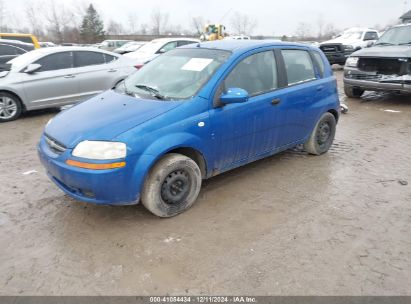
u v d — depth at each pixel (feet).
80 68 26.14
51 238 10.64
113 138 10.22
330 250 10.05
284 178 14.76
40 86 24.54
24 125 23.38
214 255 9.83
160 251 10.01
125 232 10.92
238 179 14.65
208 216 11.83
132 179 10.48
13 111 24.29
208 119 11.84
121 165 10.18
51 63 25.21
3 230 11.02
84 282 8.86
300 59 15.64
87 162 10.07
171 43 38.34
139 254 9.88
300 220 11.57
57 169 10.62
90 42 182.09
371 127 22.44
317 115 16.29
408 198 13.06
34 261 9.62
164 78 13.37
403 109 27.30
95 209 12.28
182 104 11.51
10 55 33.22
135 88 13.50
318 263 9.50
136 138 10.39
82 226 11.27
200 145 11.77
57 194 13.39
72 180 10.36
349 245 10.28
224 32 73.05
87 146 10.19
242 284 8.77
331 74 17.21
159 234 10.80
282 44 14.94
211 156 12.34
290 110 14.71
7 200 12.92
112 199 10.52
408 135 20.70
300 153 17.75
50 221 11.55
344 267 9.36
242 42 14.42
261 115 13.50
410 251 10.02
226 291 8.57
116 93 13.51
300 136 15.94
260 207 12.42
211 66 12.75
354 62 29.50
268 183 14.29
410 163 16.40
